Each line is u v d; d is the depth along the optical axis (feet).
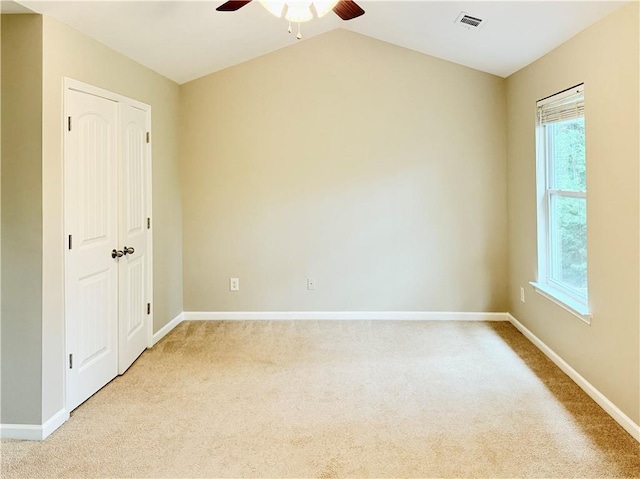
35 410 7.81
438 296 14.82
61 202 8.32
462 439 7.68
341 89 14.62
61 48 8.27
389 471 6.81
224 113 14.74
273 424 8.25
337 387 9.86
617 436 7.73
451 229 14.73
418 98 14.56
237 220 14.89
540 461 7.01
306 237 14.87
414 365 11.10
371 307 14.94
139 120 11.72
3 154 7.77
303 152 14.74
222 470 6.87
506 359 11.43
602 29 8.61
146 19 9.53
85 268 9.18
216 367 11.05
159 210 13.10
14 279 7.81
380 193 14.74
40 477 6.70
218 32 11.60
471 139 14.57
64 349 8.45
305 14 7.68
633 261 7.72
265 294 15.05
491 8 9.87
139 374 10.64
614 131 8.23
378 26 13.30
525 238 13.06
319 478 6.66
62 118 8.32
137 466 6.98
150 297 12.50
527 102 12.64
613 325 8.36
